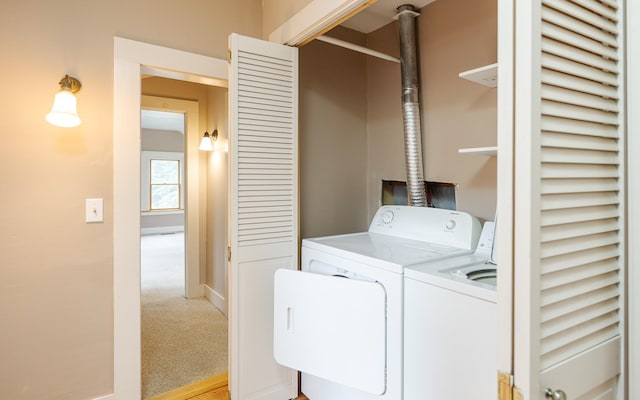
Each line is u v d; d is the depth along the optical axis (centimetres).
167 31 198
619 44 88
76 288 178
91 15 178
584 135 80
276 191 195
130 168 188
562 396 74
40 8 167
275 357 187
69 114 158
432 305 133
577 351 80
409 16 222
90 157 179
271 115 192
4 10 160
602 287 85
